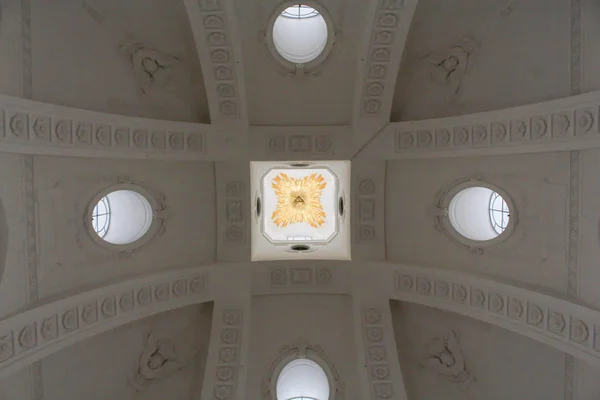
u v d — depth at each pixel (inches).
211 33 371.9
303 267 426.0
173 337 411.5
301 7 432.8
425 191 407.2
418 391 412.2
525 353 362.3
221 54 384.2
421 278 397.7
